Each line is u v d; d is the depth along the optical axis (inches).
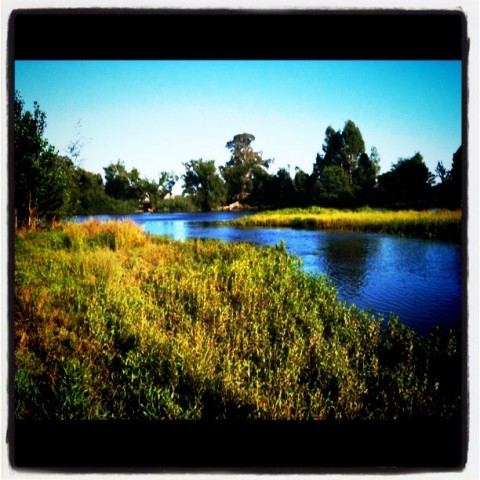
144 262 254.5
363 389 162.4
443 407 160.9
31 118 278.7
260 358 176.7
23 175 279.7
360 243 264.8
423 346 184.9
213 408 158.6
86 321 193.2
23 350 181.5
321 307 211.0
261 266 242.2
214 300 211.8
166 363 169.2
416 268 233.6
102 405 159.2
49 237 267.9
